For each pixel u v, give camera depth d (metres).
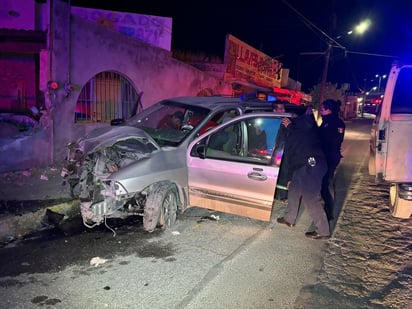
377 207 6.77
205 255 4.53
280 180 5.76
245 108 6.31
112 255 4.44
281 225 5.70
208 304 3.49
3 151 7.16
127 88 10.86
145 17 13.16
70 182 5.41
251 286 3.85
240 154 5.44
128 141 5.49
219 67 18.48
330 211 5.91
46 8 8.02
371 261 4.52
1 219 5.00
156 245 4.76
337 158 5.98
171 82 12.96
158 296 3.59
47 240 4.86
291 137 5.15
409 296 3.74
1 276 3.86
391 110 5.23
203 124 5.80
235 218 5.89
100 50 9.39
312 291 3.80
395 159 5.18
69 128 8.64
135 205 5.23
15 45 8.50
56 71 8.12
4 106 9.48
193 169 5.48
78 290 3.64
